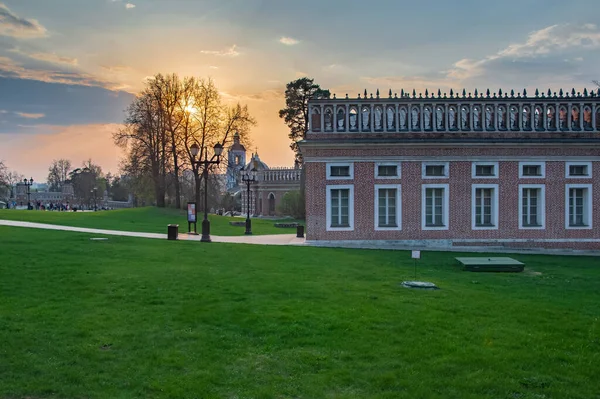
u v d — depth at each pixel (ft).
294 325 44.34
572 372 35.83
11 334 40.24
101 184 534.78
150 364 35.78
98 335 40.91
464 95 128.47
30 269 65.77
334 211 126.93
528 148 127.34
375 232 126.11
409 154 126.31
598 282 74.28
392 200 127.44
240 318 46.32
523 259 106.93
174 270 70.03
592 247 128.47
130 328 42.93
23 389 31.50
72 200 560.20
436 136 127.24
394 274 74.18
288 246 115.24
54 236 108.78
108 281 60.34
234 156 399.65
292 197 293.23
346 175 126.31
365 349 39.24
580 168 129.18
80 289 55.88
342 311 49.32
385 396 31.48
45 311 46.65
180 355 37.40
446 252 113.91
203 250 95.91
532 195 129.29
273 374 34.63
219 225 201.36
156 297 53.42
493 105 128.47
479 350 39.42
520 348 40.32
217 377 33.96
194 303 51.26
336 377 34.19
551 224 128.16
